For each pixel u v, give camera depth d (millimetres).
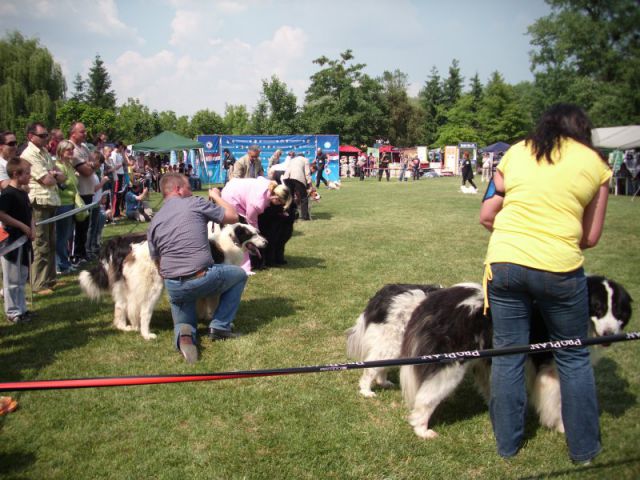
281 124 53031
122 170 14469
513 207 2809
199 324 5574
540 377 3268
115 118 42562
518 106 56281
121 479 2873
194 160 29859
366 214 15500
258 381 4125
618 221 12969
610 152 22812
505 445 3037
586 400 2838
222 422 3494
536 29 24797
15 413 3580
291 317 5723
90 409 3654
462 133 61594
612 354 4516
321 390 3980
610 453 3066
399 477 2916
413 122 68750
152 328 5445
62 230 7586
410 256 9062
